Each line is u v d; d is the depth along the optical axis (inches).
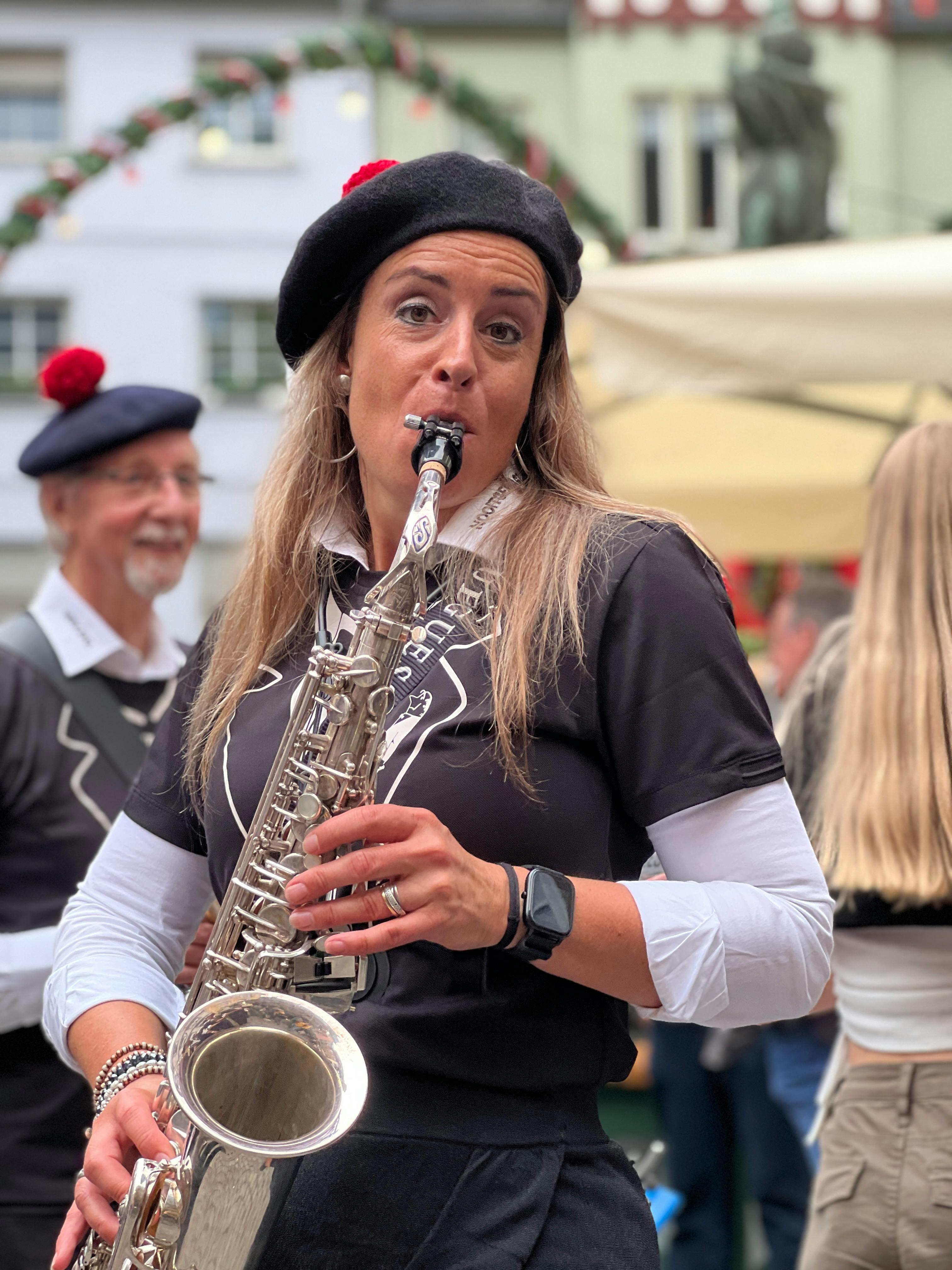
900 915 81.4
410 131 732.7
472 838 54.3
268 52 205.5
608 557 56.7
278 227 759.1
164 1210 52.9
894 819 81.0
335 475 64.8
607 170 736.3
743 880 55.1
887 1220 80.1
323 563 64.4
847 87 738.2
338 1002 54.9
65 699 101.4
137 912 67.5
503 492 60.4
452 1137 53.6
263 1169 52.6
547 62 753.6
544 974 55.2
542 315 60.2
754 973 53.6
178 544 109.3
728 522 222.4
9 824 98.5
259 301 760.3
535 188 60.4
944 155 748.6
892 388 211.5
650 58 737.0
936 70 751.1
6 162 757.3
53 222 746.2
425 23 746.8
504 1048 54.4
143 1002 64.2
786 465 219.1
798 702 92.1
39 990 92.7
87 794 99.7
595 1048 56.7
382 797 55.4
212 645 68.6
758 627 294.5
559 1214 53.8
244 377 754.2
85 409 109.7
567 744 55.6
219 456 733.9
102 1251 58.7
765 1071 146.5
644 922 52.4
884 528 87.5
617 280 140.5
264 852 56.7
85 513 107.4
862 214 702.5
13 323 757.9
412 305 59.1
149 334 755.4
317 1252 53.0
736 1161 154.6
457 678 56.2
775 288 135.0
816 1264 83.5
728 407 217.8
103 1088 60.9
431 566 59.2
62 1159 92.4
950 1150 79.4
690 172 740.0
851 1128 82.9
